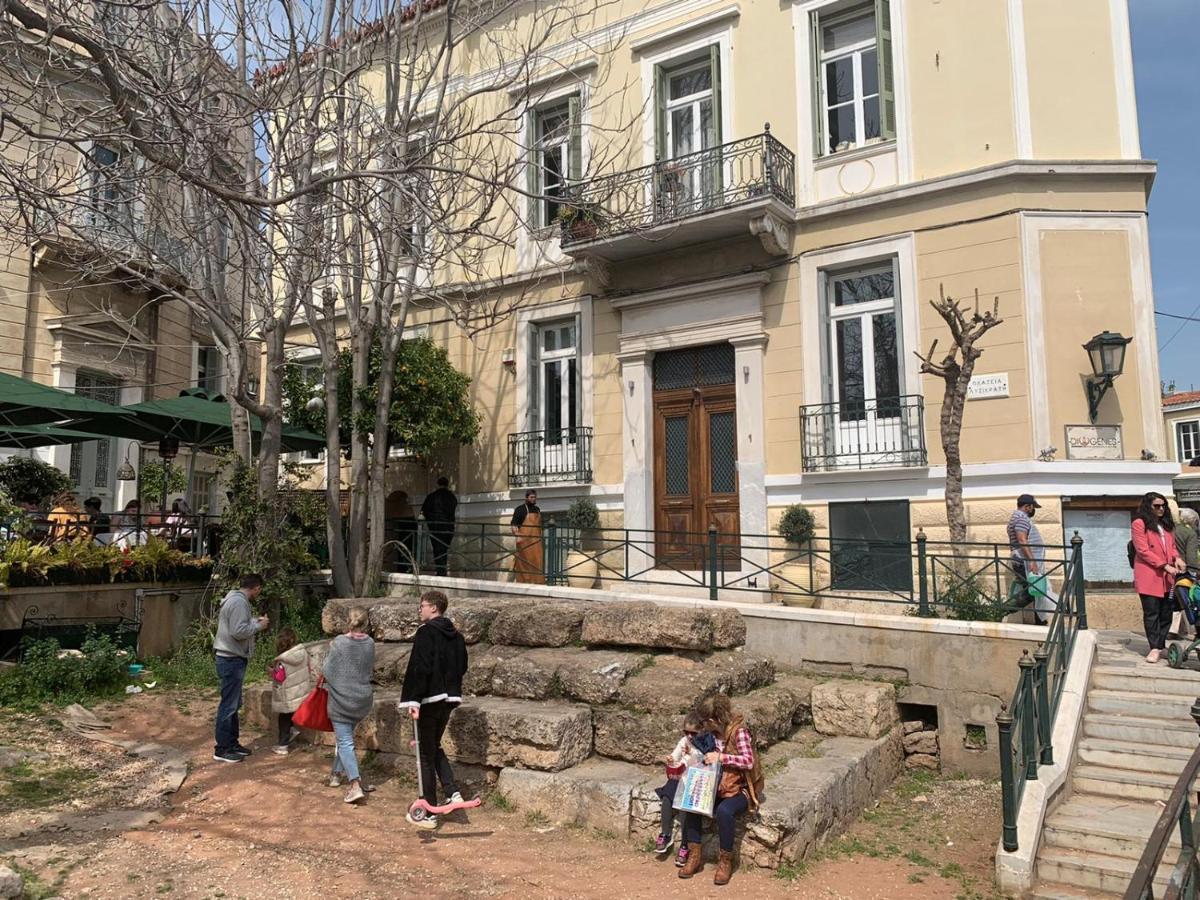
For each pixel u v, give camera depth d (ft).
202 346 69.67
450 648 22.33
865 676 29.50
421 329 52.13
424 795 21.47
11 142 26.76
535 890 17.90
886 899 18.44
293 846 19.90
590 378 46.50
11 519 33.14
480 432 49.85
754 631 31.73
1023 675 21.65
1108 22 37.17
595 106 47.21
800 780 21.77
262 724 29.66
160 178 30.27
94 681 31.32
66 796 22.11
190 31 33.27
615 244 43.01
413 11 50.85
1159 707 24.44
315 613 40.32
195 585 38.65
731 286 42.06
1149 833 19.76
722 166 43.01
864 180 40.01
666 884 18.40
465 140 49.52
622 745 23.20
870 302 39.99
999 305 36.32
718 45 44.16
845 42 42.04
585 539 44.83
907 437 37.60
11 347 54.29
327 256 36.78
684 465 44.04
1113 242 36.22
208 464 68.80
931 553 36.37
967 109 37.88
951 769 27.81
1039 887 19.30
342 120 37.14
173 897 16.97
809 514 39.09
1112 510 35.04
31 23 22.95
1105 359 34.71
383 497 42.88
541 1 48.85
